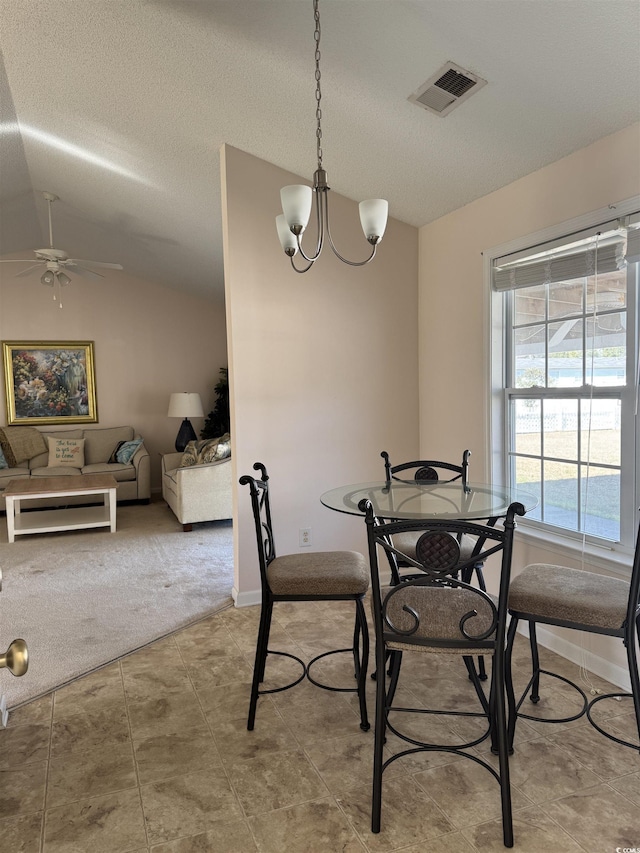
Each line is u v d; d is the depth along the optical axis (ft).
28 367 22.63
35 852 5.22
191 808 5.76
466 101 7.84
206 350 25.11
